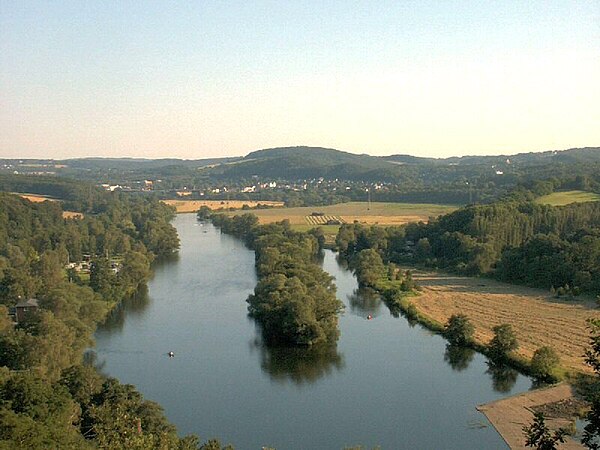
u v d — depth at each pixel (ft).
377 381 356.59
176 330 461.78
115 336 446.60
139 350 414.00
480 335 428.97
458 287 597.93
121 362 390.63
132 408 255.09
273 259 624.18
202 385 351.67
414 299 547.08
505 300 537.65
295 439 284.00
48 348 312.71
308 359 397.19
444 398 328.90
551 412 297.33
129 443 196.34
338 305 456.86
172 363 388.78
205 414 312.50
